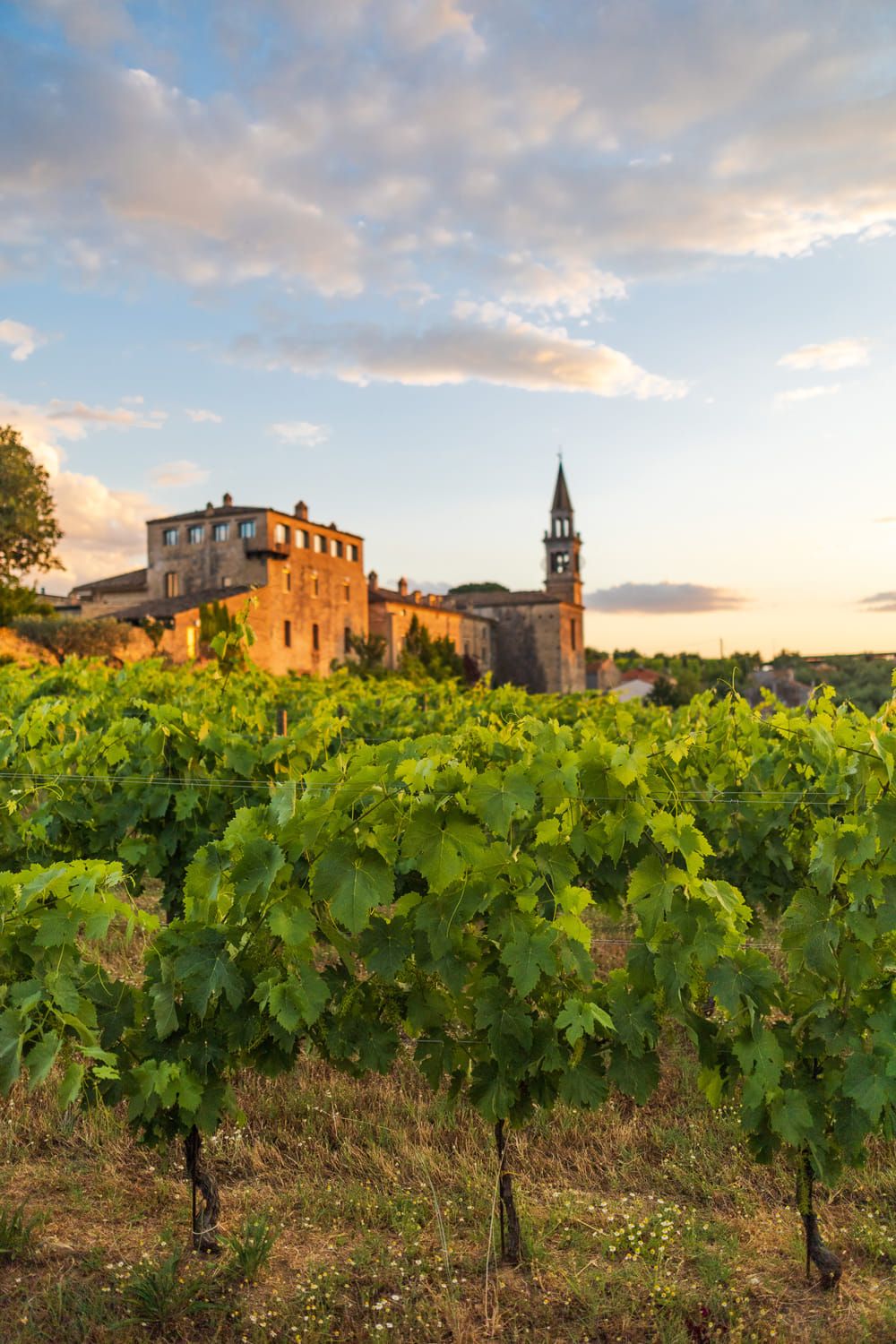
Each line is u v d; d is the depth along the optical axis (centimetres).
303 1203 378
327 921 368
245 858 336
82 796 618
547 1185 392
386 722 1152
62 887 320
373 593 6719
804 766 589
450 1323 302
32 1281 326
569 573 9669
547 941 335
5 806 575
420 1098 463
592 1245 348
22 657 3819
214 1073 345
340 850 328
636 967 347
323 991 337
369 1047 363
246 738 759
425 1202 373
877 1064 330
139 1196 384
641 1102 347
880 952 362
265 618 5188
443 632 7531
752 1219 368
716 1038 358
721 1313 310
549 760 357
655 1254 338
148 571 5638
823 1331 301
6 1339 293
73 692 1188
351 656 6025
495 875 339
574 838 369
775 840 584
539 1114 430
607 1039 354
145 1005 343
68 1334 299
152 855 627
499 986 346
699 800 581
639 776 357
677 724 858
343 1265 335
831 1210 376
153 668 1198
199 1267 333
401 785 336
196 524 5478
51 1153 416
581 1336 300
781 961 599
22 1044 300
